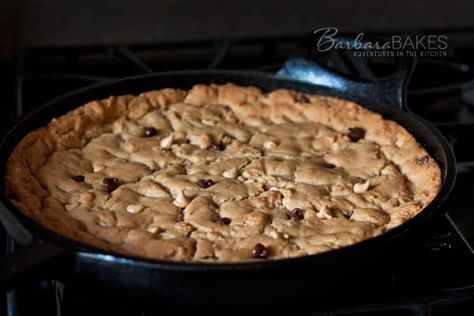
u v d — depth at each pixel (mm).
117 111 878
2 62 1058
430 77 1041
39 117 848
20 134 821
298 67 908
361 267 675
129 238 723
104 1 1104
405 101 868
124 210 758
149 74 913
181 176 797
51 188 779
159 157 822
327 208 760
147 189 781
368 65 1050
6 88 1012
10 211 691
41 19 1099
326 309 700
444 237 782
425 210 710
